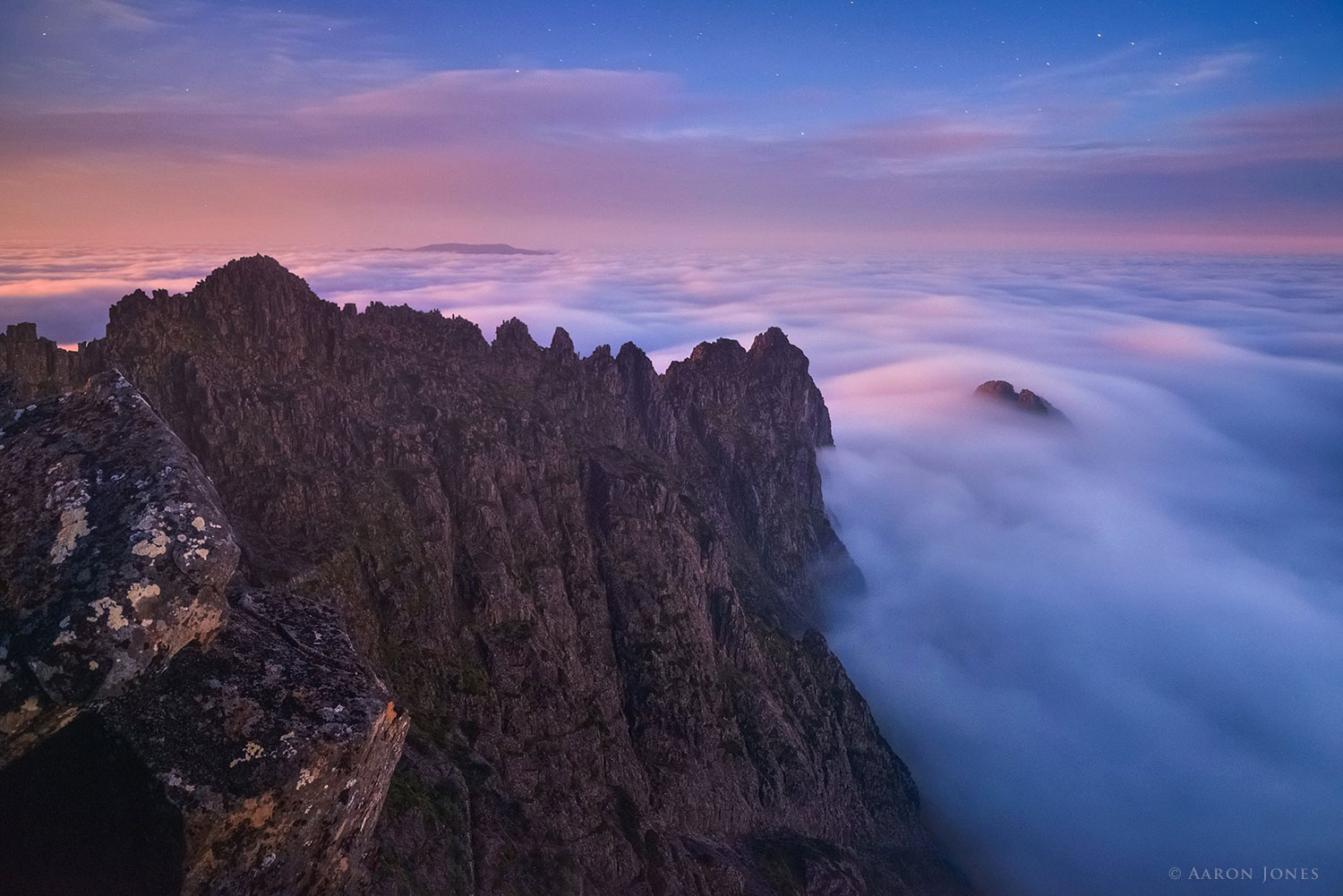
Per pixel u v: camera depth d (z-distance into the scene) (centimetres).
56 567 721
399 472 7081
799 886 7231
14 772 680
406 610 6169
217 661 772
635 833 6084
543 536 8025
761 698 9044
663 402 13912
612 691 7731
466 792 4053
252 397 6456
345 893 795
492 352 11125
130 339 6400
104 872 671
